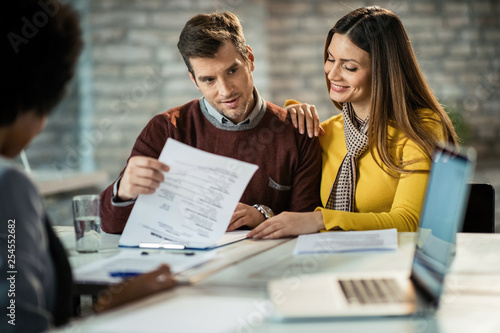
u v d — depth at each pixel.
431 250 0.89
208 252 1.24
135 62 4.14
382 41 1.64
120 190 1.44
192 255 1.21
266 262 1.12
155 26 4.15
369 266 1.07
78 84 4.10
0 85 0.75
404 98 1.64
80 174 3.38
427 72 4.43
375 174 1.68
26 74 0.76
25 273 0.70
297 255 1.18
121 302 0.89
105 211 1.55
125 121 4.16
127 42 4.13
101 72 4.12
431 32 4.40
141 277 0.93
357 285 0.92
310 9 4.33
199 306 0.84
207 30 1.57
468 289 0.93
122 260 1.18
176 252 1.25
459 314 0.81
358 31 1.63
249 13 4.25
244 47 1.63
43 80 0.79
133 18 4.13
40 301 0.72
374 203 1.67
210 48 1.55
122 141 4.16
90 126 4.11
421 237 0.96
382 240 1.28
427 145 1.58
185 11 4.16
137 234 1.33
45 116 0.83
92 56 4.10
